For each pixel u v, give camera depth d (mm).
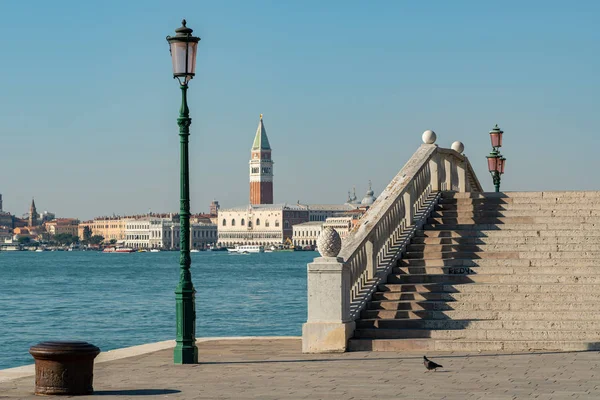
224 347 30406
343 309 28125
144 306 113938
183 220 26984
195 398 20594
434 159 38938
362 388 21516
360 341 28172
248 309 104812
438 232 34625
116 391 21688
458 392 20688
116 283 181250
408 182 34438
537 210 36156
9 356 62656
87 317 97625
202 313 99062
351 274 29594
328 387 21766
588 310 29062
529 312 28984
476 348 27641
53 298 132250
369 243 31172
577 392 20469
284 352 28734
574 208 35938
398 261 32844
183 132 27312
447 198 38094
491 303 29625
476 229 34875
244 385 22328
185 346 26484
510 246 33094
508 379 22422
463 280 31359
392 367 24797
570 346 27375
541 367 24281
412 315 29484
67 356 21094
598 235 33594
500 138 55562
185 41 27203
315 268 27969
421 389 21203
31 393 21625
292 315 95500
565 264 31734
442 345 27812
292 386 22031
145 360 27422
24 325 88375
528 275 31078
